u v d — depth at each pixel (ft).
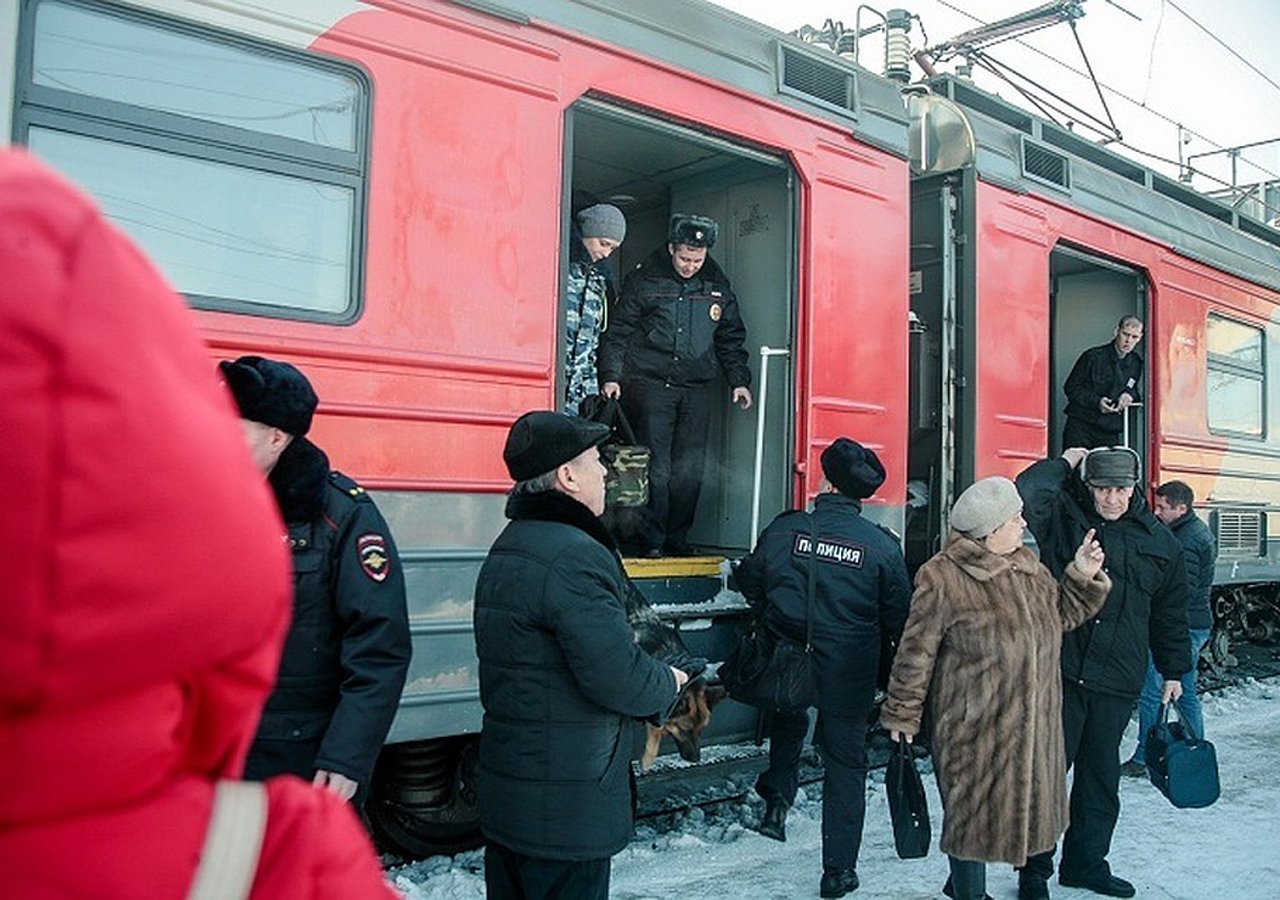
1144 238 22.80
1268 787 16.38
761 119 14.69
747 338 17.44
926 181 19.11
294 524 7.15
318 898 2.36
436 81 11.23
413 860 12.36
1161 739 12.21
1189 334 24.35
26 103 8.80
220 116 9.82
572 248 14.92
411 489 10.82
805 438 15.21
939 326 18.72
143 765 2.03
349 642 7.15
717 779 15.29
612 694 7.27
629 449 15.35
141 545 1.86
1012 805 9.78
